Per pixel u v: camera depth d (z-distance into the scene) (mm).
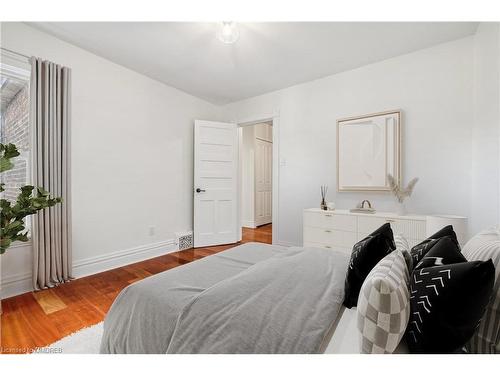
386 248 1130
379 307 695
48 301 2094
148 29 2328
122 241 3059
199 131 3990
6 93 2299
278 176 3826
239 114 4301
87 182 2717
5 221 1277
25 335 1617
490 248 989
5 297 2152
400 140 2773
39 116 2270
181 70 3176
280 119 3814
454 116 2518
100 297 2178
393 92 2861
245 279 1177
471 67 2428
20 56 2227
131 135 3152
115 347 1164
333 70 3184
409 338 780
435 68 2613
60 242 2441
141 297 1146
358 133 3057
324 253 1665
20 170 2375
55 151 2381
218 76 3359
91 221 2758
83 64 2668
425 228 2287
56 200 1418
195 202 3945
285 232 3768
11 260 2199
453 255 926
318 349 794
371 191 3006
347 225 2730
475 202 2363
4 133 2293
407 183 2775
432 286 750
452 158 2525
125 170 3086
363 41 2533
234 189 4285
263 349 805
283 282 1172
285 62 2967
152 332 1032
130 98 3137
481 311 700
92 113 2752
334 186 3311
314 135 3480
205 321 922
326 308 973
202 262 1566
